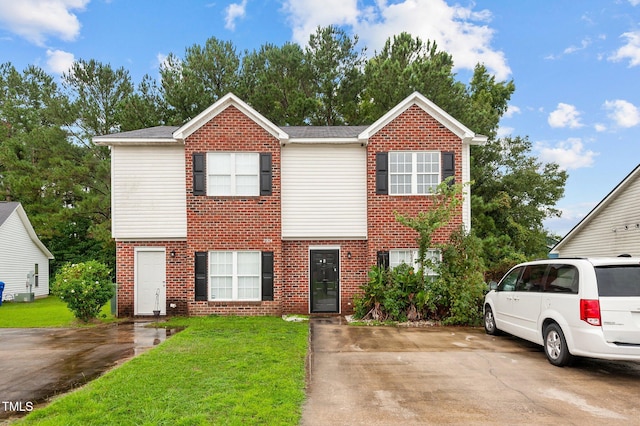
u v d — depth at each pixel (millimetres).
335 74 26453
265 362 7473
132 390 5906
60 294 12797
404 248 14250
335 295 14672
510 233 28250
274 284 14109
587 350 6785
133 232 14266
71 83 30219
